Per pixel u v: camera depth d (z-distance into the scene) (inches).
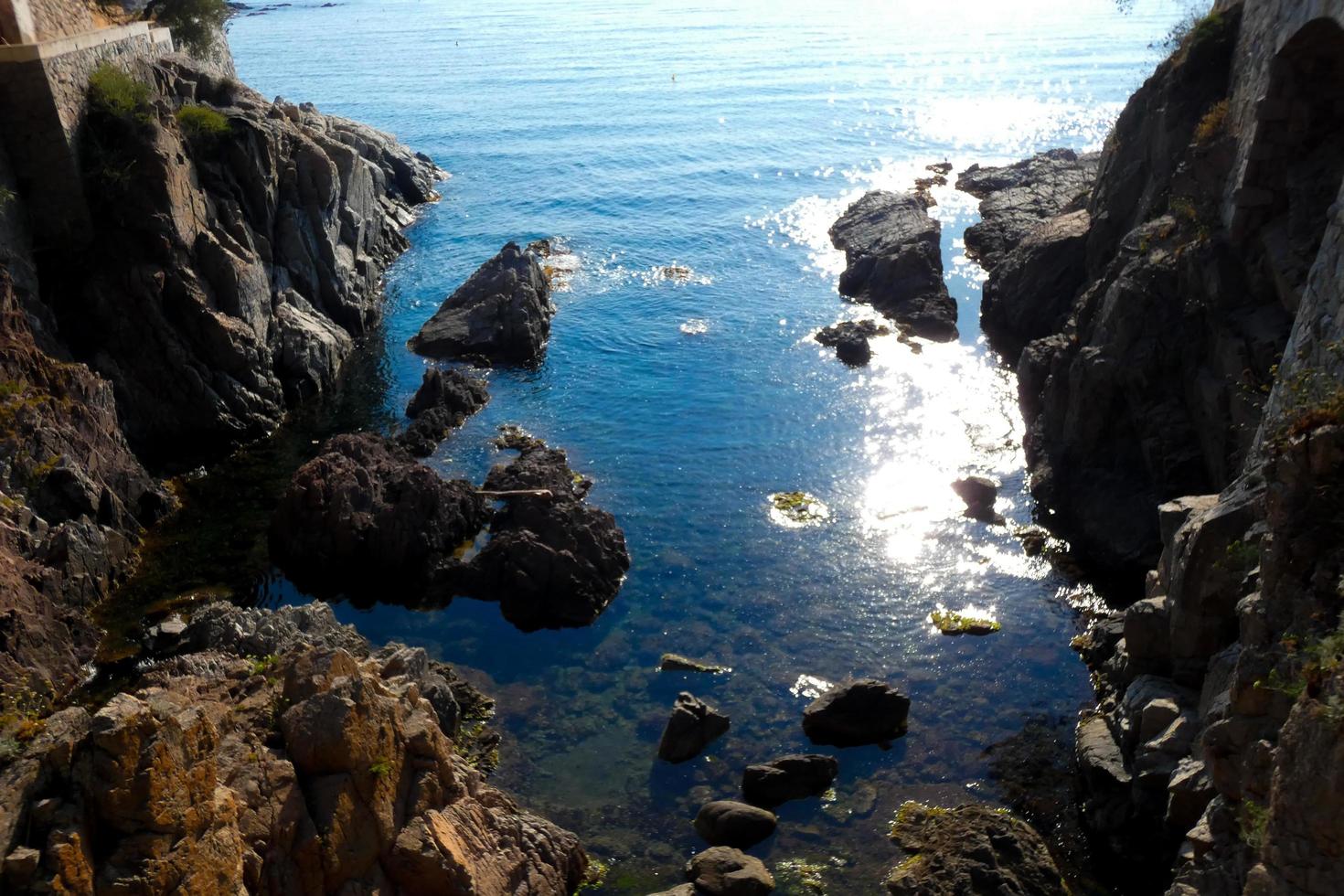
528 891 893.8
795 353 2148.1
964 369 2038.6
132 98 1782.7
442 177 3506.4
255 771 727.1
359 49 6200.8
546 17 7322.8
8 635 1165.7
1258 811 609.0
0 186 1654.8
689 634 1343.5
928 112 4210.1
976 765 1114.7
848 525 1563.7
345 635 1157.1
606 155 3710.6
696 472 1721.2
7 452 1369.3
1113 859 961.5
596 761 1138.0
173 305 1790.1
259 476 1722.4
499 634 1352.1
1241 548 876.0
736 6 7436.0
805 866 994.7
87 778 612.1
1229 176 1444.4
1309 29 1219.9
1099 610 1353.3
